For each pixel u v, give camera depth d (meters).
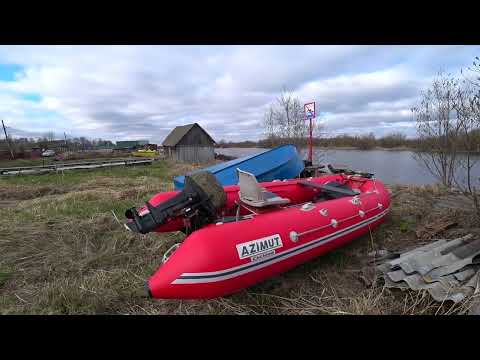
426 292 2.04
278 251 2.17
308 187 3.81
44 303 2.26
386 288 2.24
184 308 2.21
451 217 3.68
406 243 3.19
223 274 1.86
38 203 5.48
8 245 3.33
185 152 22.48
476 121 3.74
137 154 28.86
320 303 2.21
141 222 2.24
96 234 3.69
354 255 2.98
